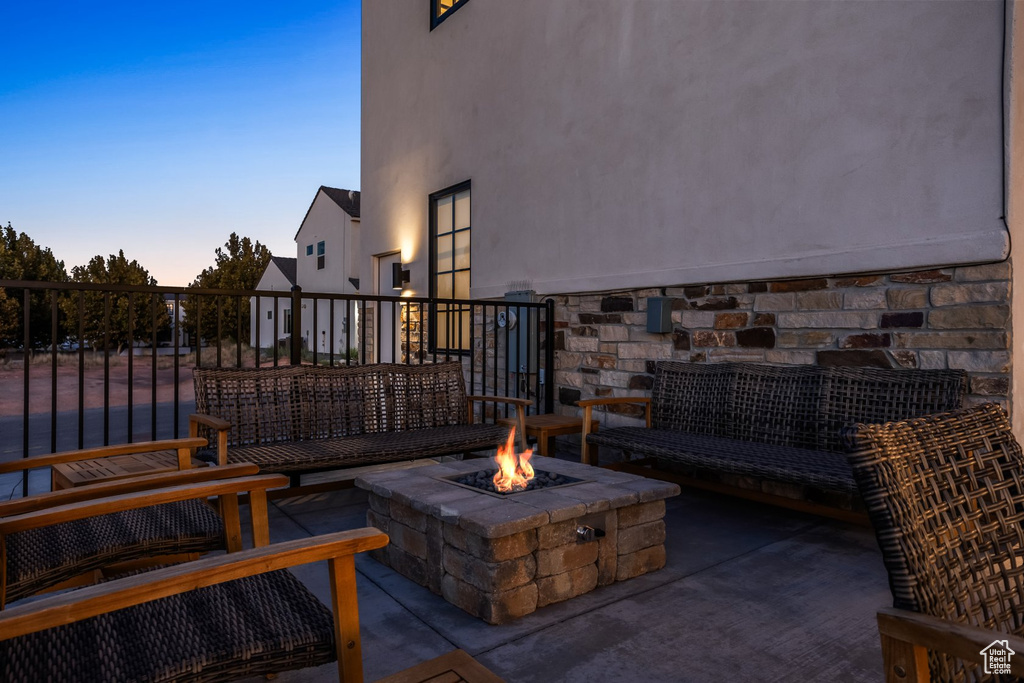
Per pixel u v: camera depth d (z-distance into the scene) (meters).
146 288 2.98
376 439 3.22
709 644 1.79
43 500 1.44
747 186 3.56
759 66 3.49
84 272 30.69
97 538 1.58
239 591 1.32
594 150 4.57
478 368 5.88
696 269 3.81
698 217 3.83
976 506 0.95
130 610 1.22
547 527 2.04
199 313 3.13
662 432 3.54
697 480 3.35
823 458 2.78
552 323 4.95
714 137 3.74
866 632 1.87
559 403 4.92
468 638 1.83
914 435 0.93
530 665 1.67
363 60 7.86
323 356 17.98
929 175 2.80
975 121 2.65
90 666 1.01
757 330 3.52
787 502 2.94
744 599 2.10
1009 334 2.57
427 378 3.71
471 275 5.92
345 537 1.16
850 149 3.09
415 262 6.84
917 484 0.88
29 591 1.38
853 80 3.08
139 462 2.56
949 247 2.70
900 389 2.82
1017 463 1.04
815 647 1.77
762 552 2.58
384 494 2.33
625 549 2.27
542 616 1.97
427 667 1.12
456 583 2.05
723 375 3.51
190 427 2.82
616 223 4.40
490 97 5.65
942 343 2.78
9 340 20.81
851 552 2.58
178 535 1.63
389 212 7.32
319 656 1.15
